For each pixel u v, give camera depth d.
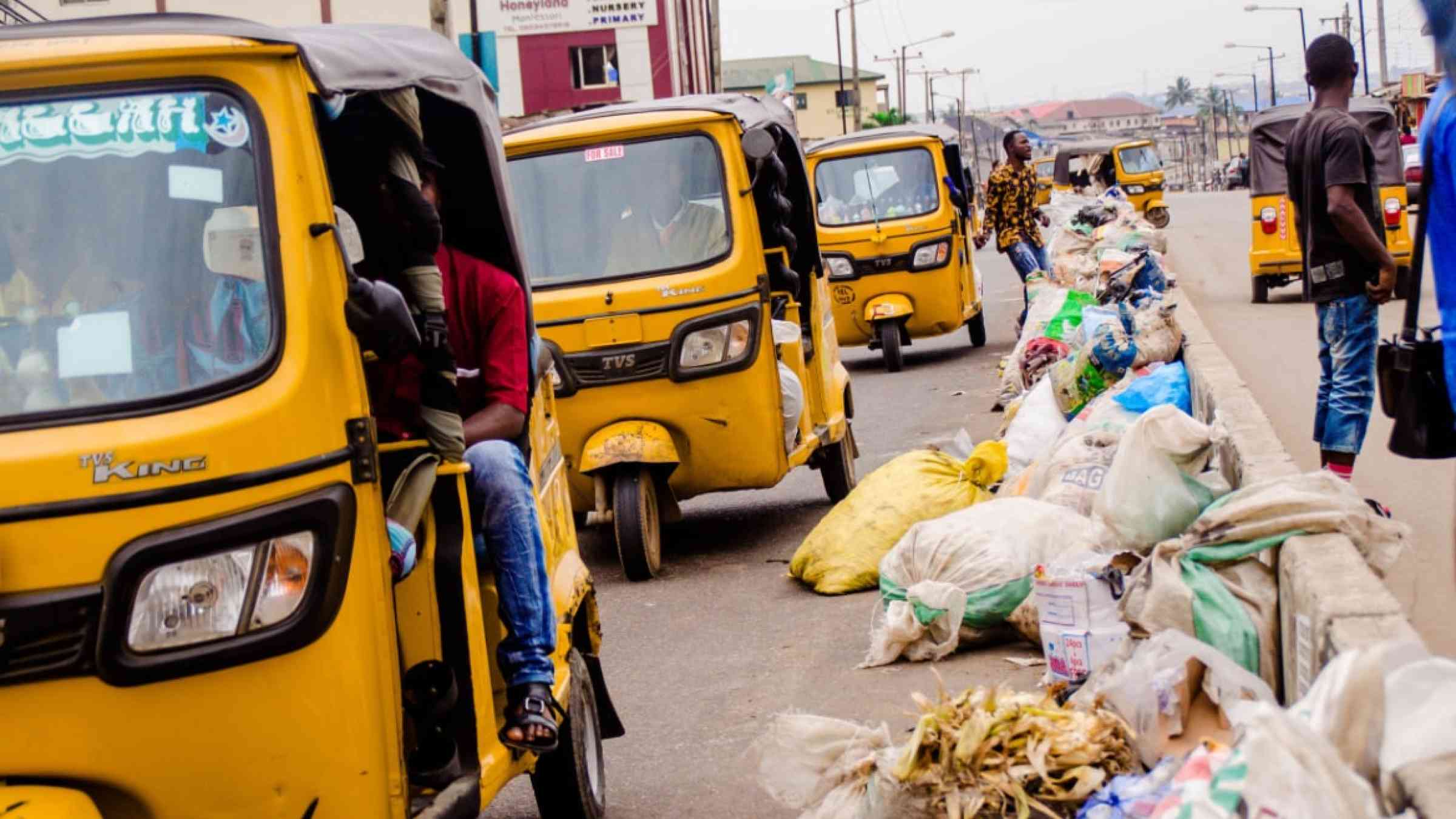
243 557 3.32
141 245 3.51
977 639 6.84
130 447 3.27
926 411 14.81
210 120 3.54
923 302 18.08
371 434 3.57
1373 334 7.35
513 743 4.33
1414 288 4.92
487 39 21.97
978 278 20.89
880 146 18.58
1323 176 7.24
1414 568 6.67
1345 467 7.46
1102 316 10.34
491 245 5.20
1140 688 4.22
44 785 3.27
